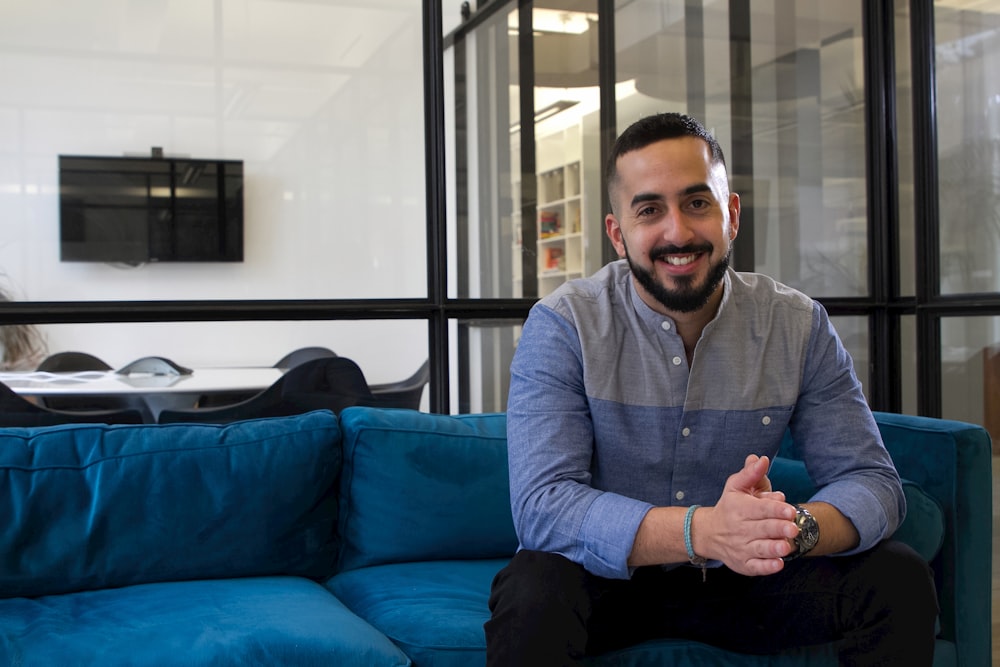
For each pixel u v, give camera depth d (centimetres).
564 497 157
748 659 174
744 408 174
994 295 334
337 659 169
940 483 216
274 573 227
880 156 372
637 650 172
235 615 182
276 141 309
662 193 162
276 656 167
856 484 166
